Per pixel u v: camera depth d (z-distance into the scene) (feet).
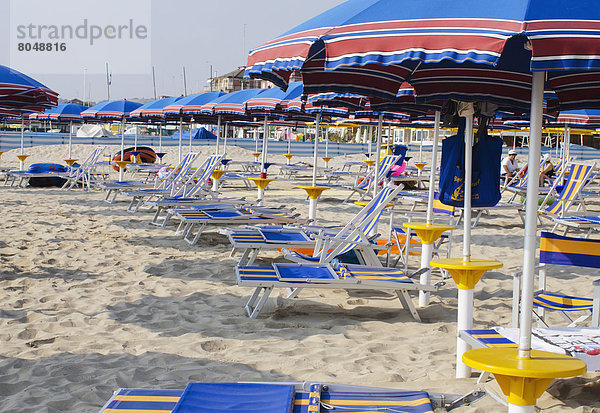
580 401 12.13
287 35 10.39
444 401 9.34
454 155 14.19
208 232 32.73
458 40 8.07
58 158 95.76
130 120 61.16
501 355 9.20
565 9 7.74
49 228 32.58
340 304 19.54
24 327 16.35
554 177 51.11
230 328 16.76
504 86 13.43
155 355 14.52
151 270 23.31
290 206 45.98
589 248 15.71
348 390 9.45
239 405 8.62
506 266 25.86
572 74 12.35
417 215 25.03
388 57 8.48
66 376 13.10
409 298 17.93
